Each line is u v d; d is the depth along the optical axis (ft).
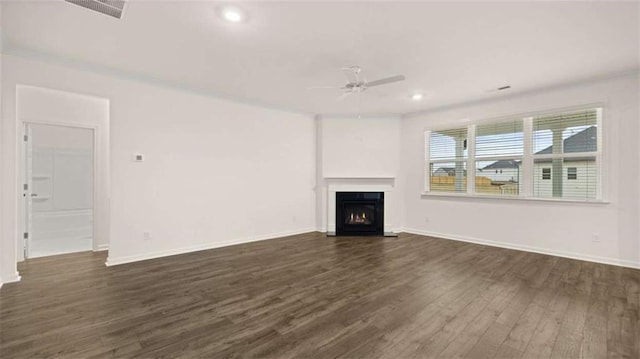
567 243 13.67
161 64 11.35
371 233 19.11
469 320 7.68
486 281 10.51
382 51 10.02
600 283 10.27
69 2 7.05
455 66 11.32
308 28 8.52
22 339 6.72
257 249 15.12
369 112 19.36
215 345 6.53
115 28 8.62
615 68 11.50
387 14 7.77
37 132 20.06
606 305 8.51
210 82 13.46
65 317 7.77
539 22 8.13
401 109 18.45
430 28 8.48
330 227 19.43
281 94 15.29
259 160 17.33
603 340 6.72
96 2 6.88
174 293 9.42
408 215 19.70
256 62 11.05
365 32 8.73
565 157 13.84
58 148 20.74
